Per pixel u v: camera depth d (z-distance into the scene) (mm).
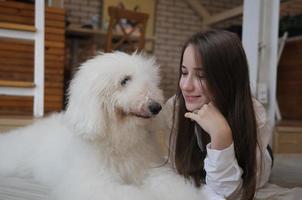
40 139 1601
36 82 2553
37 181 1492
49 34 3375
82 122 1240
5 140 1712
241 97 1289
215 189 1254
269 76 2598
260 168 1440
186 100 1312
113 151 1277
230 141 1201
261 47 2594
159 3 6645
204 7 7031
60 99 3469
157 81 1354
